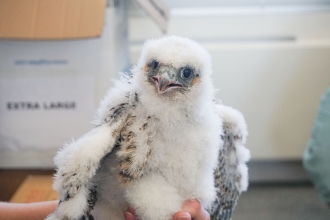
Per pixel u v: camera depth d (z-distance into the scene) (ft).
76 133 3.82
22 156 3.90
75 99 3.70
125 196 1.83
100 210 1.94
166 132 1.81
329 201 3.89
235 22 5.90
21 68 3.62
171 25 5.89
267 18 5.89
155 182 1.81
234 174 2.49
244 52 5.48
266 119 5.84
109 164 1.84
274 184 6.37
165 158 1.81
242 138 2.46
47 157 3.91
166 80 1.82
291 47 5.47
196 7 6.16
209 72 2.02
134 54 5.44
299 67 5.55
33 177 3.70
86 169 1.67
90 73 3.62
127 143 1.77
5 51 3.57
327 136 3.92
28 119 3.79
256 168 6.36
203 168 1.89
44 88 3.68
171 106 1.83
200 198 1.94
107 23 3.50
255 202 5.86
